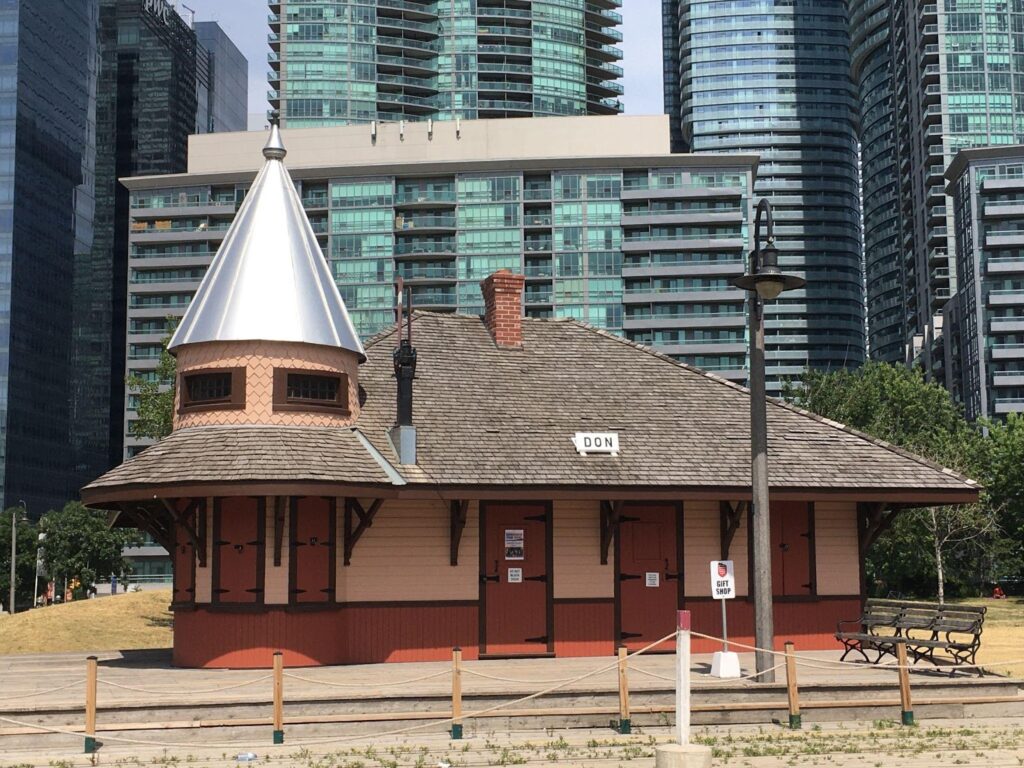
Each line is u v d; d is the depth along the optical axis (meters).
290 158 128.00
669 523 21.78
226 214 129.25
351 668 18.98
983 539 62.34
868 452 22.58
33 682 17.84
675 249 124.31
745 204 125.25
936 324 138.88
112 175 187.50
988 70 145.12
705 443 22.11
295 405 19.92
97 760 13.28
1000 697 16.66
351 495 18.98
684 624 12.77
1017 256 120.19
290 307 20.25
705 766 11.86
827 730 15.32
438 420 21.33
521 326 24.62
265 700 14.99
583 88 160.75
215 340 19.95
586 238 125.19
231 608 19.12
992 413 118.56
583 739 14.61
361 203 125.94
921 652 20.80
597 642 21.11
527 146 126.31
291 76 153.38
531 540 21.19
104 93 189.62
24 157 153.38
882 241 176.12
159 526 20.98
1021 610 49.75
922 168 146.50
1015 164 121.94
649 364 24.42
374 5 155.88
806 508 22.36
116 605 41.69
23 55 153.88
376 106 154.38
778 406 23.73
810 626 22.00
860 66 185.62
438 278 124.81
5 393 147.38
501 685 16.36
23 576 102.00
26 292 152.88
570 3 161.12
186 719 14.71
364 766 12.96
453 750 13.88
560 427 21.88
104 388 177.88
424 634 20.41
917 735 14.87
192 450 19.25
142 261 129.00
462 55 156.75
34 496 152.62
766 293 17.53
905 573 59.38
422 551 20.62
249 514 19.42
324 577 19.77
